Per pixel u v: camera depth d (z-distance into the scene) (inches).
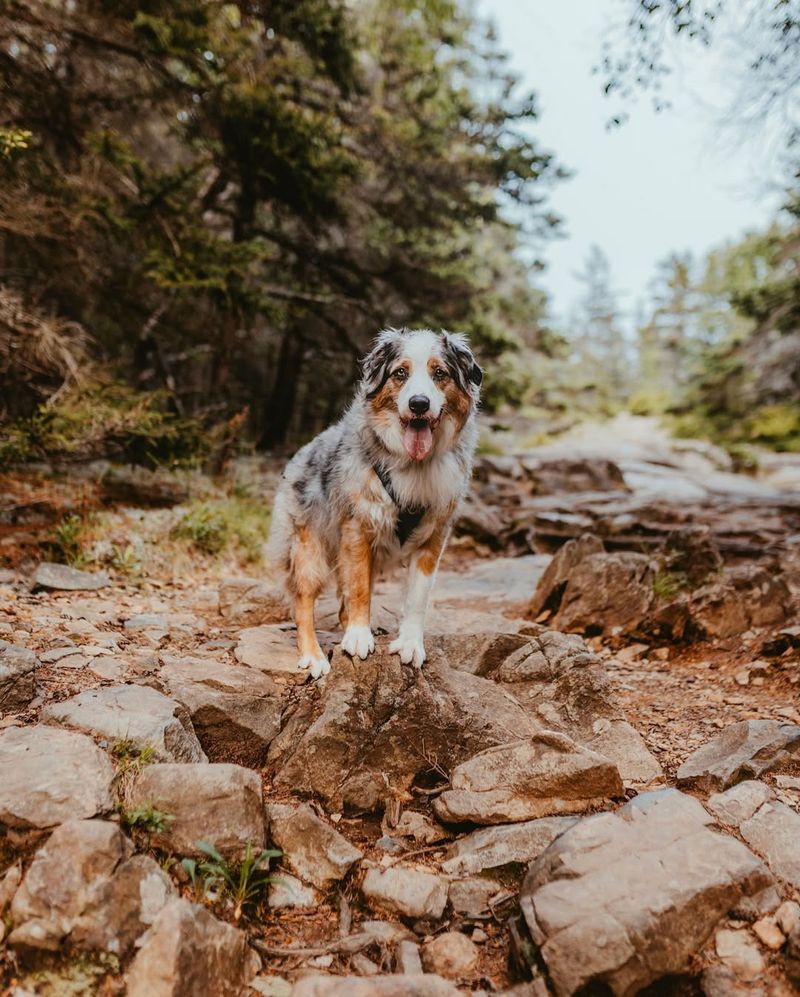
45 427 281.6
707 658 206.8
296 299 517.7
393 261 571.5
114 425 302.2
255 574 280.1
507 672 163.2
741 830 117.2
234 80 386.3
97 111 423.2
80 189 351.9
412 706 140.9
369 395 149.6
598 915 95.5
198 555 282.8
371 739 137.3
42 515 276.1
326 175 435.8
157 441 324.8
